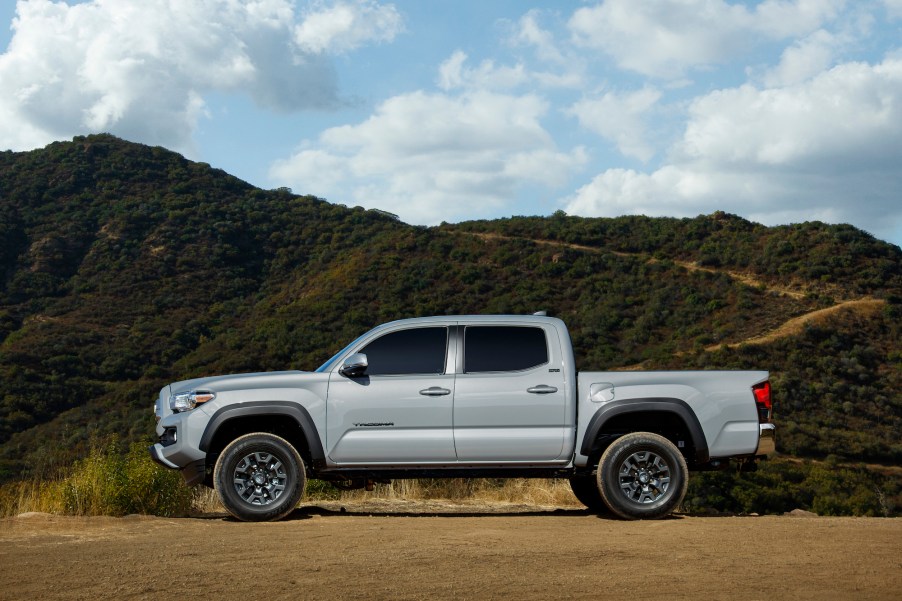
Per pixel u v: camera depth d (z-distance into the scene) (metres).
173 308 83.50
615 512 8.09
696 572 5.23
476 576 5.13
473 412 8.17
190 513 9.77
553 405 8.20
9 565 5.69
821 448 40.06
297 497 8.15
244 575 5.25
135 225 100.56
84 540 6.85
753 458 8.32
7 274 89.00
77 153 117.56
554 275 77.81
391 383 8.24
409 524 7.75
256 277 96.19
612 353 62.53
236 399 8.25
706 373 8.34
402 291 77.19
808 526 7.43
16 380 58.19
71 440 43.81
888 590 4.68
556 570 5.31
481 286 76.94
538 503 10.62
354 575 5.20
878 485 33.66
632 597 4.53
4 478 28.98
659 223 86.81
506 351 8.34
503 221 93.56
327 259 97.62
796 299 64.12
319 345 66.81
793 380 49.94
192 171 120.62
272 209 113.06
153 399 57.75
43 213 102.81
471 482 11.59
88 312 80.19
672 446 8.10
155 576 5.26
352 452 8.19
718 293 67.69
